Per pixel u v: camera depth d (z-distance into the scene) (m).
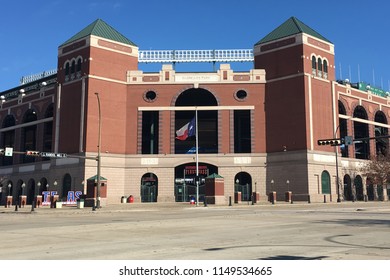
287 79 66.50
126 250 12.87
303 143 63.66
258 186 66.31
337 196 66.25
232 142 67.44
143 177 67.38
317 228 19.95
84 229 20.77
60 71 69.75
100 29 68.38
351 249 12.41
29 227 22.84
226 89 68.75
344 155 73.06
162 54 79.12
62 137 67.19
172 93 68.62
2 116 84.62
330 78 69.12
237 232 18.44
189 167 68.50
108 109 66.19
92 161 63.62
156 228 21.05
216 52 79.19
